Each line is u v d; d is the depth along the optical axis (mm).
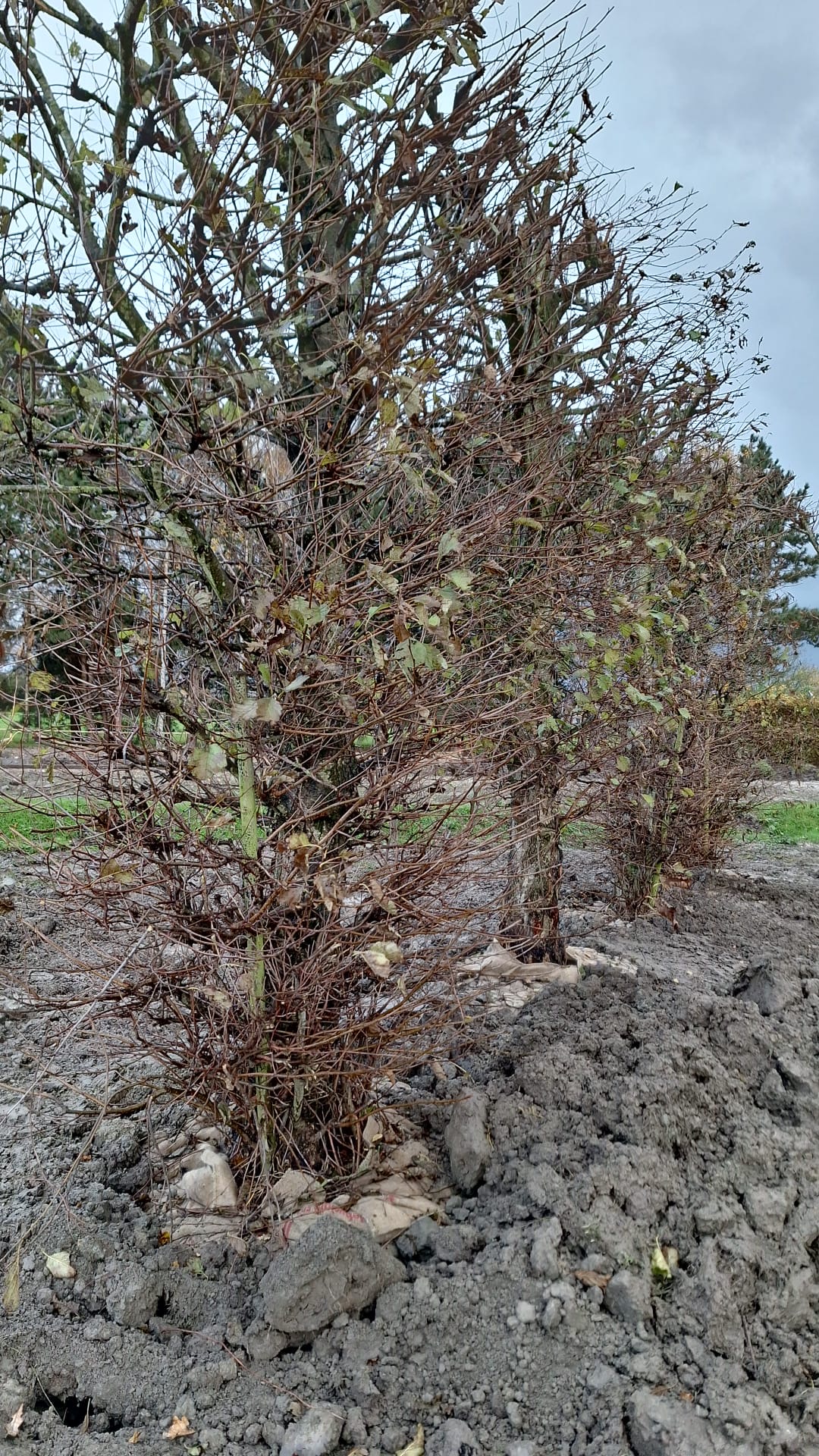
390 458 2102
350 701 2199
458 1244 2258
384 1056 2625
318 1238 2098
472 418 2662
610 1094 2742
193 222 2172
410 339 2402
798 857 8523
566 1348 2004
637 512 3609
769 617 6566
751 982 3959
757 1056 3133
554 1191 2342
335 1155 2527
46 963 3855
